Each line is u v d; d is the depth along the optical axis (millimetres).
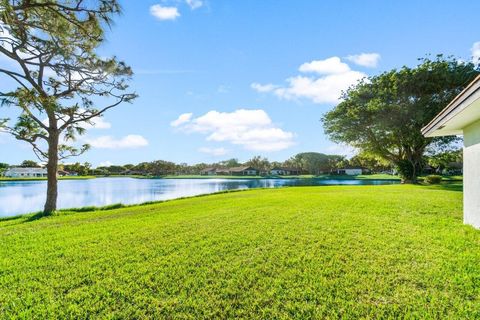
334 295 3027
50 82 13391
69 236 6395
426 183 23141
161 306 2951
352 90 24719
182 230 6203
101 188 37094
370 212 7547
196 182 52156
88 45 8953
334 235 5184
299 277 3477
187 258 4305
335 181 51188
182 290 3266
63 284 3543
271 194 15445
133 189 35344
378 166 66625
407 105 20562
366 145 25125
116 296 3193
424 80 19875
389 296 2945
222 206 10352
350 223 6148
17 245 5664
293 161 96062
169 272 3787
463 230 5363
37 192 30906
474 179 5668
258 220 6914
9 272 4031
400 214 7164
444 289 3031
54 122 13875
